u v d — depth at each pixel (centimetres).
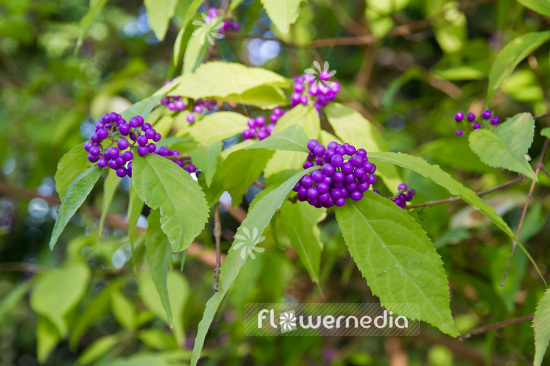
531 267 67
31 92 94
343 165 40
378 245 39
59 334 72
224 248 75
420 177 58
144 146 41
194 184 40
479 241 67
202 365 112
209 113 51
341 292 84
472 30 117
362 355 92
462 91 89
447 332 38
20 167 118
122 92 117
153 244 44
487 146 44
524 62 82
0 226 132
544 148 47
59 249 120
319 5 102
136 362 71
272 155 44
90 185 40
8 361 150
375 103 109
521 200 64
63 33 105
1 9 95
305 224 47
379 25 89
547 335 39
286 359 79
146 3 48
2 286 140
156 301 65
